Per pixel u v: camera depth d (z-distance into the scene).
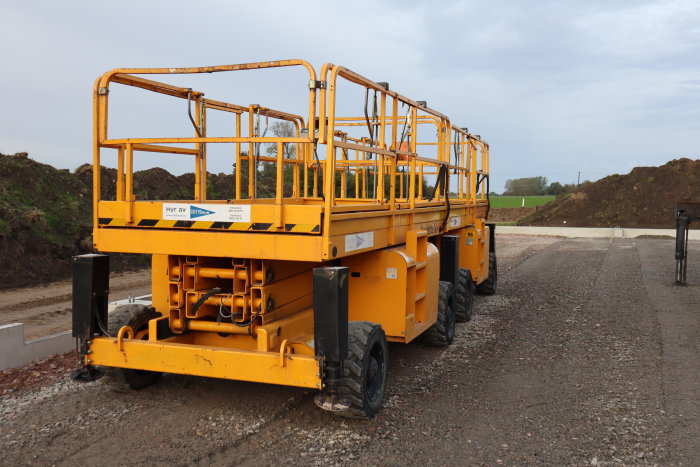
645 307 9.23
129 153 4.49
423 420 4.58
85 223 13.67
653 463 3.86
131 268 13.34
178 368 4.30
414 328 5.54
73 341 6.45
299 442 4.13
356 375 4.19
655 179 33.84
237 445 4.07
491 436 4.29
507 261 16.03
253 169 6.46
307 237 3.97
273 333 4.38
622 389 5.34
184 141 4.37
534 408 4.87
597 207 33.59
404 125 5.78
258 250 4.11
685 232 11.75
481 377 5.73
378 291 5.25
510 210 45.47
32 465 3.74
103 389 5.18
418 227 6.15
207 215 4.25
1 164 13.24
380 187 5.10
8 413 4.60
